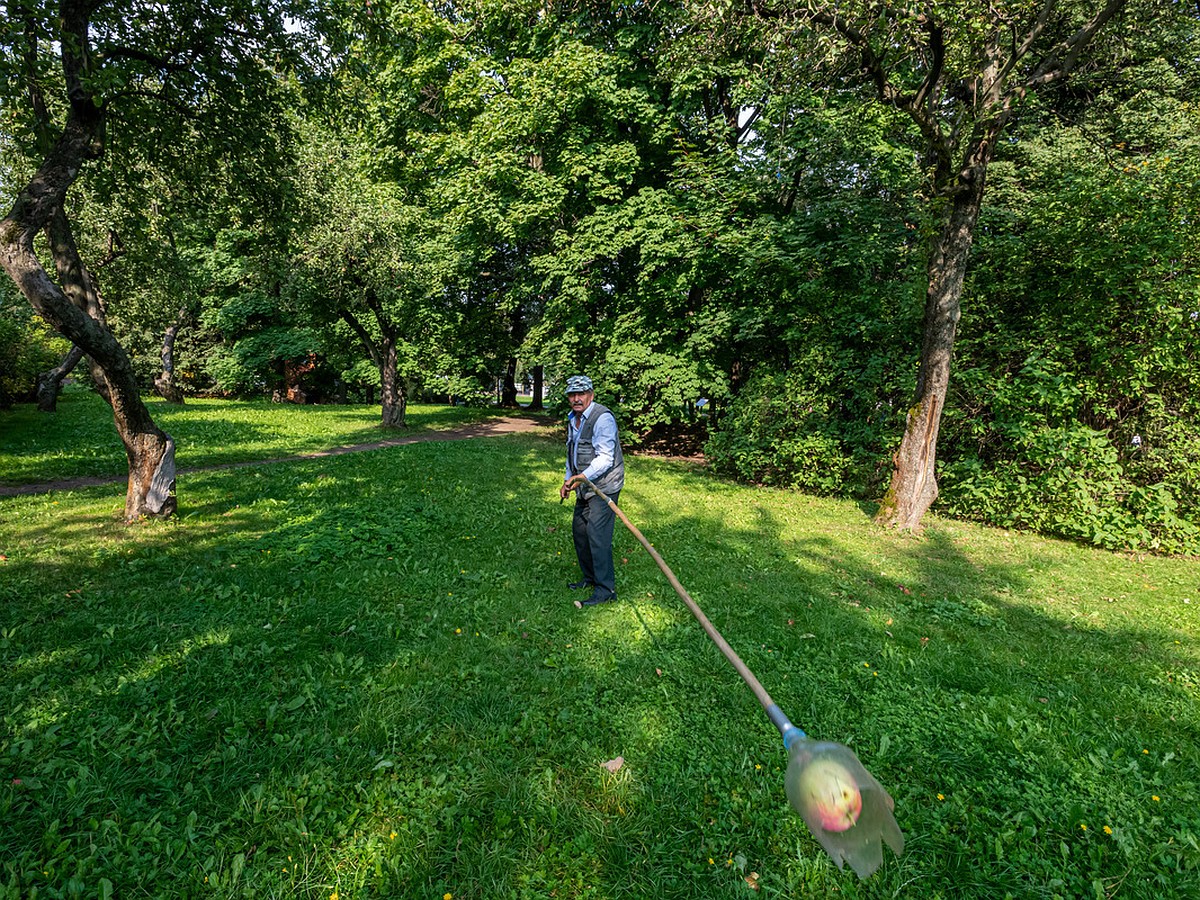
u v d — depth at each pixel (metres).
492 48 15.24
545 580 5.31
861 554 6.54
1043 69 6.75
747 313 11.62
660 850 2.36
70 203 11.07
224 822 2.41
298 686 3.42
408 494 8.45
